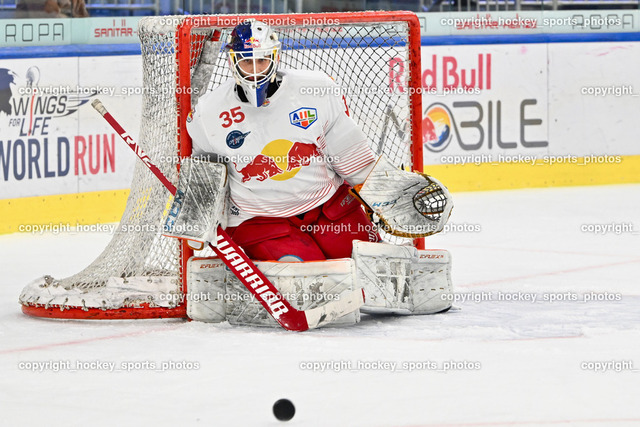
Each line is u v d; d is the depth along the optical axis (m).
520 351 11.03
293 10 29.08
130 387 9.81
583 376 9.93
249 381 9.94
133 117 25.20
